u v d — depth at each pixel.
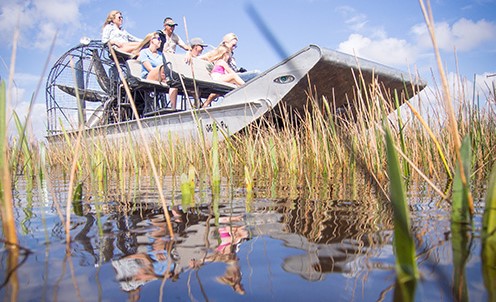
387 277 0.59
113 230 0.98
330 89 5.09
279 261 0.69
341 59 4.55
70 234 0.93
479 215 1.02
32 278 0.60
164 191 1.96
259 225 1.04
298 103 5.13
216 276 0.61
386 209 1.29
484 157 2.79
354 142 2.62
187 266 0.67
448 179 2.20
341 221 1.08
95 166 2.60
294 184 2.23
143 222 1.10
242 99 5.31
